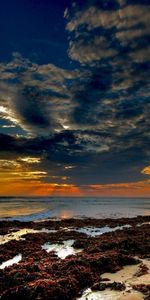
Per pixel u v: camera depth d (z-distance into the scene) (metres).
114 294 13.20
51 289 13.88
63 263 18.34
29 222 46.56
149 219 50.81
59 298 13.52
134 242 24.38
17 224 44.94
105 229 40.06
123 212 75.19
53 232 35.91
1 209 85.62
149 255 20.84
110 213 71.44
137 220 49.56
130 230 34.31
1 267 20.17
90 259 18.56
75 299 13.52
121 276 16.23
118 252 21.88
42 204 126.06
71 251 24.44
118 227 42.09
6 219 55.12
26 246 26.50
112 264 18.05
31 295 13.61
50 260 20.28
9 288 14.91
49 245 27.28
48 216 62.09
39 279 15.52
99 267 17.56
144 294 12.87
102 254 20.34
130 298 12.44
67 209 89.00
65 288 14.17
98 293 13.52
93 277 15.85
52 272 16.94
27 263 19.11
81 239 29.06
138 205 120.88
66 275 15.89
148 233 31.81
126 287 14.04
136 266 18.28
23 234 35.97
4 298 13.66
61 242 28.34
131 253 22.33
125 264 18.69
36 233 34.78
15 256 23.45
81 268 16.86
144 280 15.05
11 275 16.41
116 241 24.95
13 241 28.83
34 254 22.78
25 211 78.19
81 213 71.19
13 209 86.62
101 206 109.94
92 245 25.14
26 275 16.34
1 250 24.78
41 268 17.73
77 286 14.63
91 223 46.22
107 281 15.30
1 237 33.88
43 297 13.45
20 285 14.84
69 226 43.31
